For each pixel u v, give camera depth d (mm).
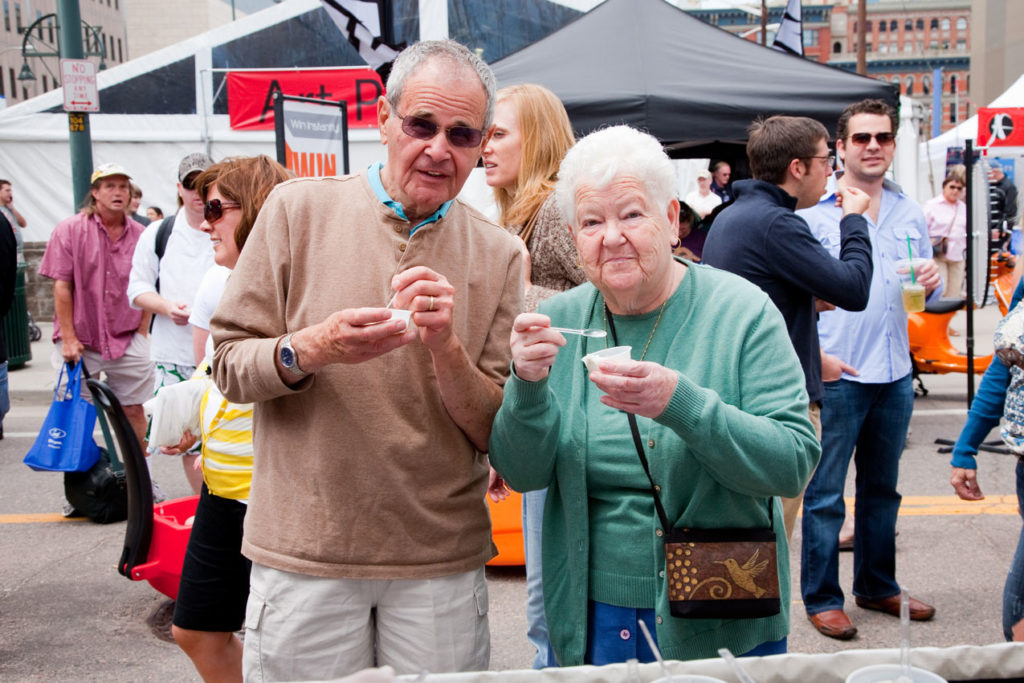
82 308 5723
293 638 2084
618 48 6535
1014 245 9734
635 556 2045
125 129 13594
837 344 3914
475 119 2047
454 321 2158
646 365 1780
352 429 2057
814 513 3955
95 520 5598
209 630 2732
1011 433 2701
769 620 2066
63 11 9086
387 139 2121
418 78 2004
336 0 7258
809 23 114875
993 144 8703
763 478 1887
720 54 6602
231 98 13508
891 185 4191
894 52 114062
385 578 2088
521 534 4590
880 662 1536
